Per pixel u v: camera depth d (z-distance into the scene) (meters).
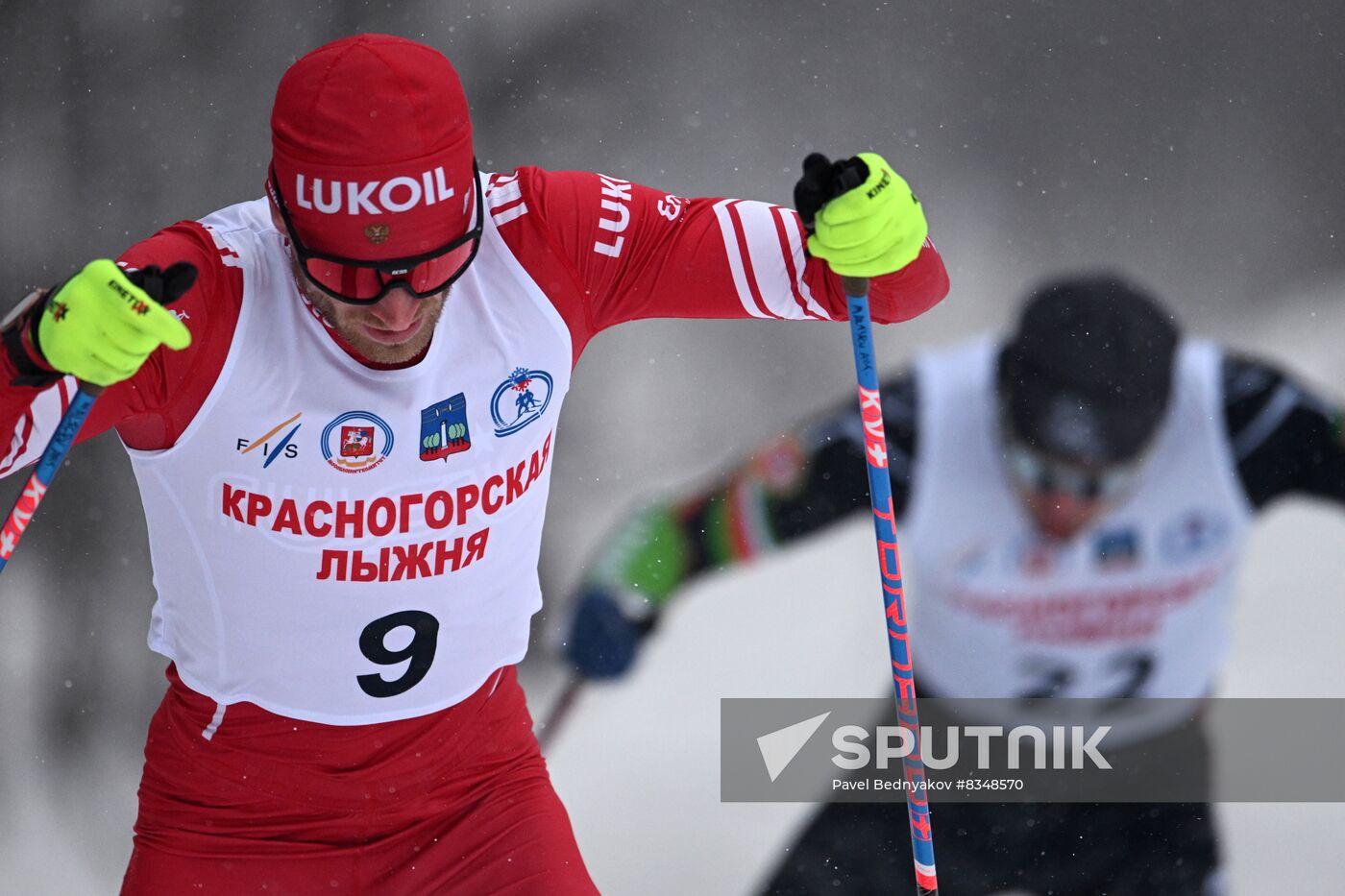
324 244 8.16
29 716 25.89
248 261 8.49
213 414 8.42
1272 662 23.27
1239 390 14.92
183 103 31.91
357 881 9.58
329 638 9.03
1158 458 14.95
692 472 28.92
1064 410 14.58
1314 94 34.81
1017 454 14.84
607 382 29.50
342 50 8.22
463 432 8.77
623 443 29.16
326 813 9.48
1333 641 23.47
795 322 29.84
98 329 7.52
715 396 29.38
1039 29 34.81
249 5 32.38
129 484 27.89
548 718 15.59
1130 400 14.62
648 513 15.18
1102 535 15.12
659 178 32.97
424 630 9.17
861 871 16.41
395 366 8.56
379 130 8.04
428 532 8.90
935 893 10.06
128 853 23.81
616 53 33.34
